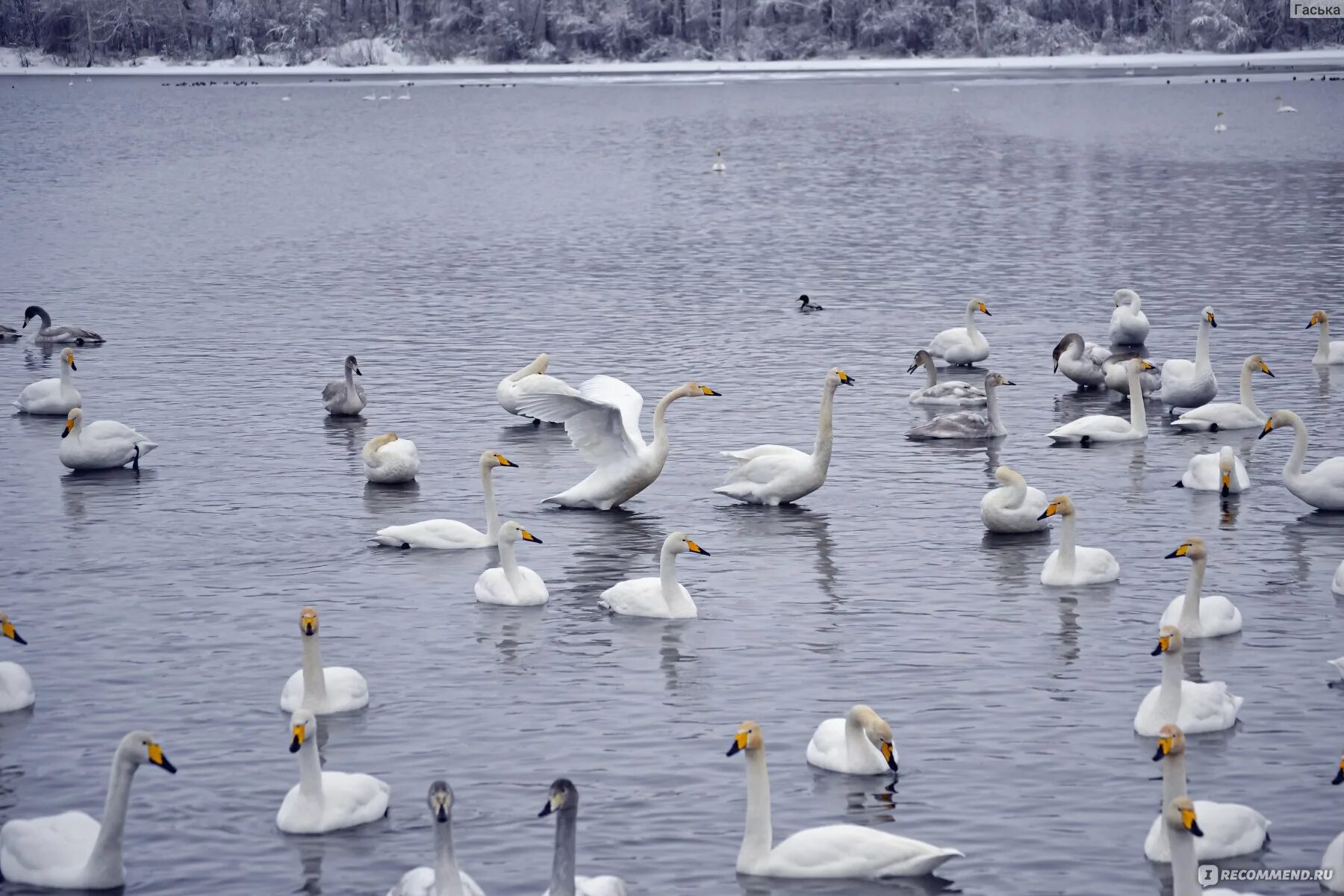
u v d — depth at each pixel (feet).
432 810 43.88
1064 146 310.86
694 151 315.78
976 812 52.75
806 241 196.13
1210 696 58.80
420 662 66.69
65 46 629.92
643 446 89.25
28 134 364.58
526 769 56.54
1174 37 624.18
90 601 74.43
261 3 634.02
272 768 56.85
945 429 103.76
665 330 141.08
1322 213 206.69
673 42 629.51
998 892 47.78
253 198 250.16
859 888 48.08
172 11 632.79
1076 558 75.36
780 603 73.61
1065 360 118.11
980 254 182.39
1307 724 58.95
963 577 76.74
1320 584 74.59
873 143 323.98
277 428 108.68
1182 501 88.99
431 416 111.96
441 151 322.14
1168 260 173.78
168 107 442.09
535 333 140.36
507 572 73.97
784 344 134.51
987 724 59.62
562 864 43.78
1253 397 110.22
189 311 153.69
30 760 57.52
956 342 126.41
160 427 109.09
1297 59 595.47
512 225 216.13
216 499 91.81
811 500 91.04
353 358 111.45
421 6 640.58
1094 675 64.18
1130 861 49.44
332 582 77.25
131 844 51.39
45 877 48.83
